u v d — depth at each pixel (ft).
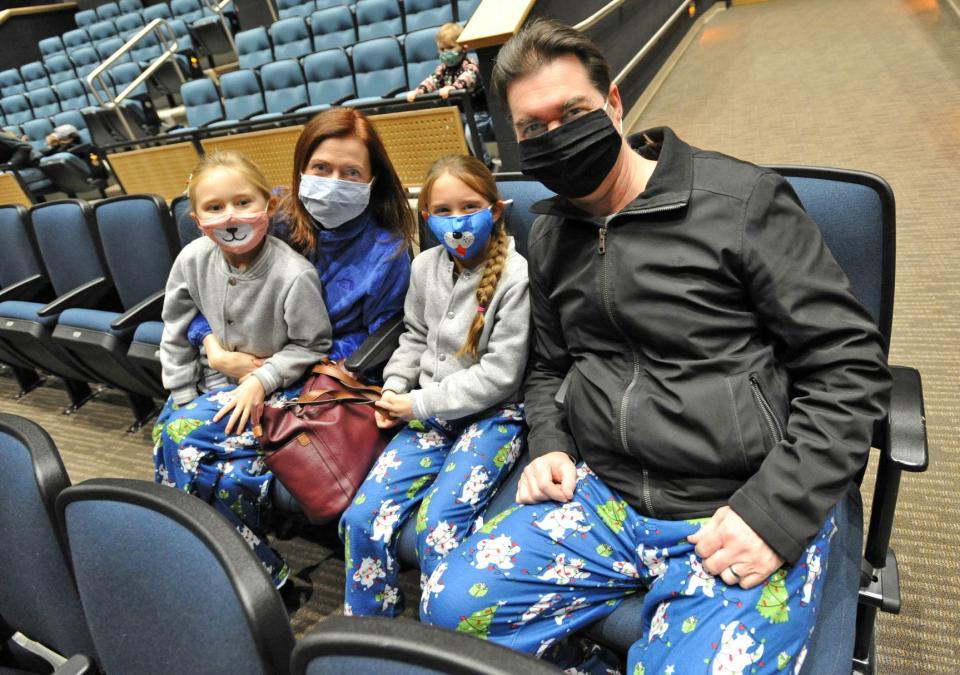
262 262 5.22
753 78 16.76
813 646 2.97
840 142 11.53
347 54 14.92
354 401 5.02
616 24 14.16
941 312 7.07
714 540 3.04
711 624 2.90
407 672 1.69
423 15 15.80
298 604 5.54
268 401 5.24
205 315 5.58
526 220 5.09
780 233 3.30
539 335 4.41
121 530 2.64
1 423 3.35
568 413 3.98
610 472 3.71
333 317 5.53
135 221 7.63
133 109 18.56
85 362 7.93
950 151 10.24
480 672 1.57
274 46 18.56
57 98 24.62
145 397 9.08
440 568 3.67
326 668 1.84
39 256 9.19
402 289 5.53
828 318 3.17
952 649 4.12
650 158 4.00
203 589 2.42
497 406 4.77
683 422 3.35
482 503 4.34
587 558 3.56
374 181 5.33
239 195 4.91
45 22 30.25
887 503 3.32
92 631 2.95
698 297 3.43
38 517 3.21
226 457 5.11
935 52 15.19
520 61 3.56
